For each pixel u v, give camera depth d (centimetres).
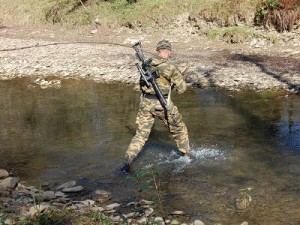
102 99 1051
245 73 1190
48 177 638
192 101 992
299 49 1395
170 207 528
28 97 1104
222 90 1065
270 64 1266
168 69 630
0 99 1101
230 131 793
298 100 956
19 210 504
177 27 1723
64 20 2081
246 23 1605
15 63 1520
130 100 1032
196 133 789
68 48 1683
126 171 635
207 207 526
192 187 582
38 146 765
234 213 509
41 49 1705
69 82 1239
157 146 735
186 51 1508
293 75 1140
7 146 771
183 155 685
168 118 648
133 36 1773
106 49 1616
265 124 821
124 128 837
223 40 1565
